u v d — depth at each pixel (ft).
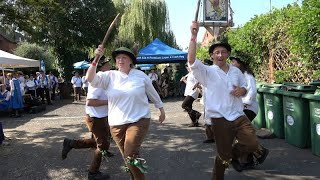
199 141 25.70
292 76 28.73
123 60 14.12
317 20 22.41
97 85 13.98
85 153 23.16
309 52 24.25
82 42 101.19
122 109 13.69
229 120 13.89
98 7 99.55
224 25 51.06
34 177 18.69
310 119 20.49
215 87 14.05
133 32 98.53
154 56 61.57
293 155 20.54
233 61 19.38
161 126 32.63
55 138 28.99
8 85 50.31
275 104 24.71
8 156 23.22
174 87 68.74
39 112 49.73
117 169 19.36
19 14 36.17
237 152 14.49
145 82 14.29
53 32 95.61
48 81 62.49
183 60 62.08
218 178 14.55
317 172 17.53
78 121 38.58
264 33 32.55
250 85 19.21
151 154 22.57
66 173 19.16
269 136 24.89
